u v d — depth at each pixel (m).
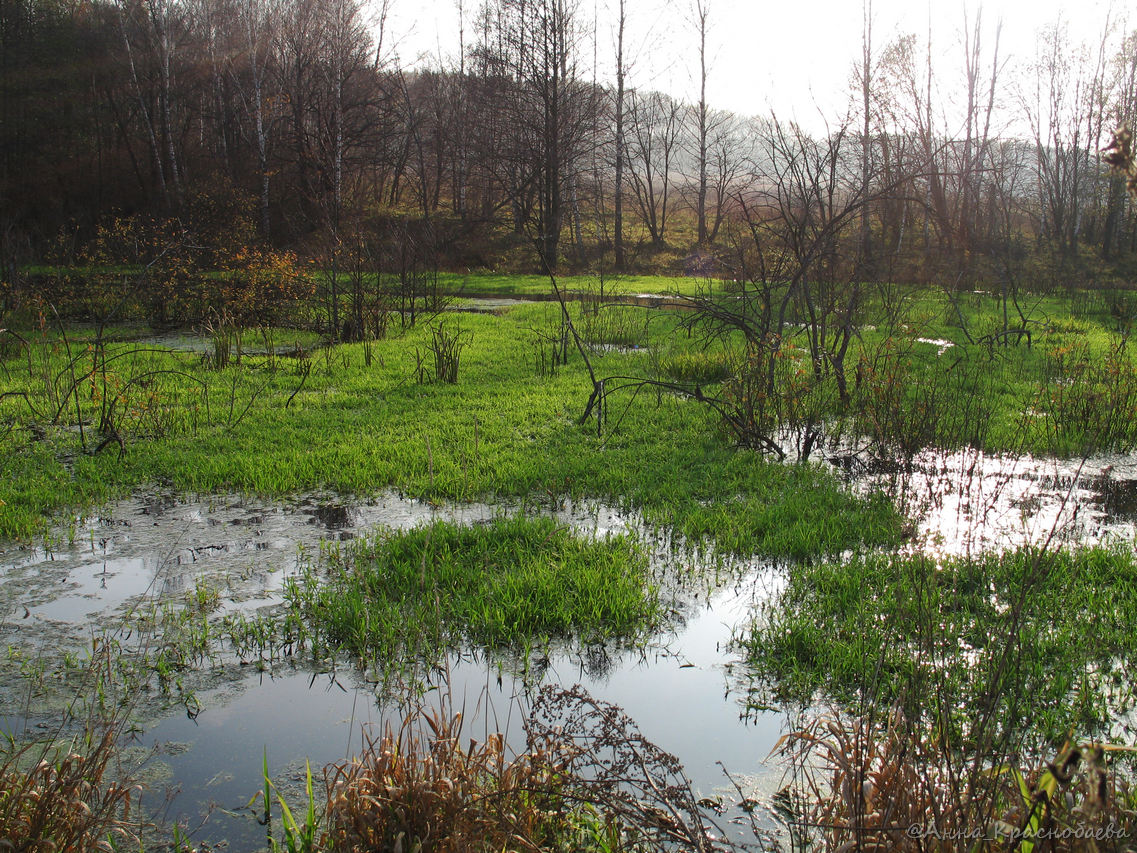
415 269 21.42
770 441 8.61
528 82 34.94
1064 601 5.13
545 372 13.05
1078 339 16.55
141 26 36.47
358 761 3.19
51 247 25.50
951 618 4.88
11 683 4.36
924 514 6.81
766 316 9.51
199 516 6.86
